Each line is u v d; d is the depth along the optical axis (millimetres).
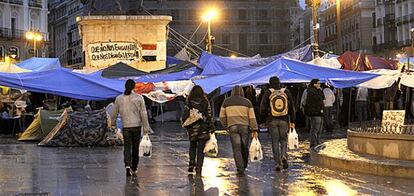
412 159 11914
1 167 13500
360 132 13523
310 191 9758
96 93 23703
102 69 27406
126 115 11969
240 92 12133
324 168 12695
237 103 11984
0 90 33375
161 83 24781
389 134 12375
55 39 120250
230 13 96188
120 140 19797
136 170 12266
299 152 16219
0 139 23469
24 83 23391
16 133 26297
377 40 83125
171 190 10016
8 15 74062
